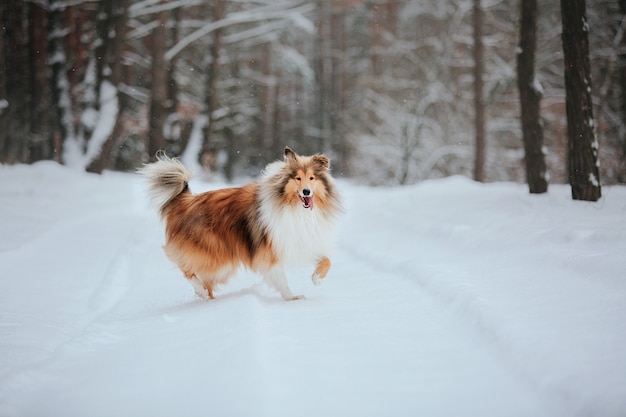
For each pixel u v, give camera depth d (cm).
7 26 2294
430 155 2911
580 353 412
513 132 3072
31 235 1081
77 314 661
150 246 1098
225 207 719
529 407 360
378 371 422
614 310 498
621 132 2120
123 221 1423
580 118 1071
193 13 3092
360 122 3381
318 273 692
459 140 2958
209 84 2738
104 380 422
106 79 2203
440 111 3053
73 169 2083
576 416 343
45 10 2353
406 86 3219
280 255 676
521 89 1307
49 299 719
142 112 2955
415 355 454
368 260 929
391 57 3562
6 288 756
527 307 529
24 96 2373
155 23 2330
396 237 1089
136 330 561
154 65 2275
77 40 2439
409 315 573
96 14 2530
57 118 2358
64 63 2298
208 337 498
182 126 3038
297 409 361
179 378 413
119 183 2025
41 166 1898
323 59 4222
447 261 791
